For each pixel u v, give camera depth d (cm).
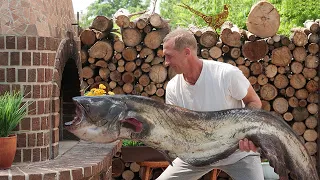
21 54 272
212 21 464
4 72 271
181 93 249
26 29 276
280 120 215
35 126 276
